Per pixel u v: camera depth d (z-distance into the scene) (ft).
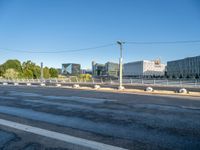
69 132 19.89
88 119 25.44
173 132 20.10
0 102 40.70
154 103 40.88
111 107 34.88
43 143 16.89
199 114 29.22
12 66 346.13
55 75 367.25
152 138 18.25
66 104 38.24
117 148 15.84
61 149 15.65
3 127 21.61
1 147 16.08
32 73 324.60
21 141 17.37
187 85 130.82
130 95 59.62
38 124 22.89
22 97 49.93
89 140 17.61
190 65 279.08
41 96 52.60
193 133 19.80
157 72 330.13
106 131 20.29
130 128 21.44
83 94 60.03
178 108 34.65
